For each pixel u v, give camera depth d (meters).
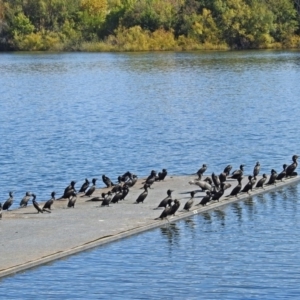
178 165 50.56
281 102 83.19
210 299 26.98
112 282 28.42
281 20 180.25
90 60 155.00
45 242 31.52
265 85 101.69
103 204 37.22
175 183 41.94
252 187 40.53
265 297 27.11
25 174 48.84
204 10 179.00
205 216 36.44
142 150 56.06
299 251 31.50
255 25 177.25
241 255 31.03
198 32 178.38
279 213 36.97
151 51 178.38
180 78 114.00
